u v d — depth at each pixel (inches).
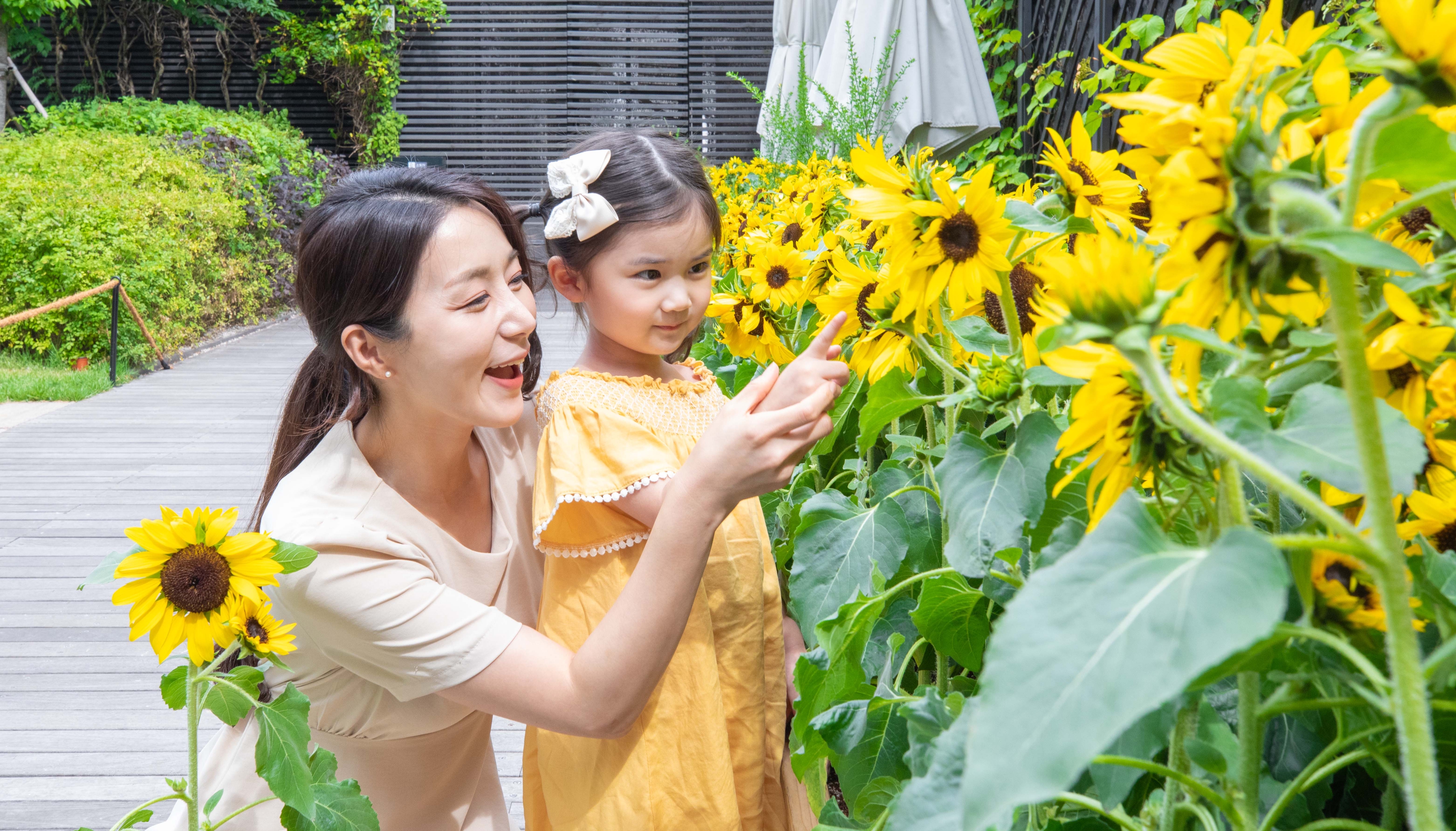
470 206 45.8
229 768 49.5
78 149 378.9
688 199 50.4
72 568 145.4
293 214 446.6
